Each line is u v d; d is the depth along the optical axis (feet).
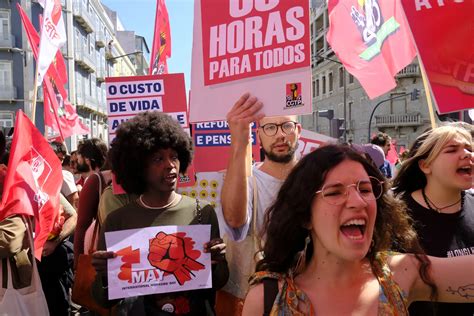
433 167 8.13
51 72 26.50
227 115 8.32
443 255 7.75
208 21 8.62
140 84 12.67
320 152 5.37
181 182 11.93
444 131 8.11
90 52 135.33
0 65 97.91
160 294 7.82
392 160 35.27
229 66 8.52
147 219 8.00
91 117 140.97
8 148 13.37
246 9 8.46
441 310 6.99
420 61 9.22
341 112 143.64
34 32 23.77
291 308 5.14
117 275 7.61
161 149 8.13
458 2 9.05
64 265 13.75
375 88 14.30
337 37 15.24
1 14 97.19
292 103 8.22
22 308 9.32
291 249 5.49
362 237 5.09
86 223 11.51
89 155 17.10
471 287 5.53
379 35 14.21
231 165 8.19
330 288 5.25
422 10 9.23
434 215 8.09
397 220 5.81
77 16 119.03
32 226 10.21
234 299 8.89
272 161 9.60
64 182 16.49
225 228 8.41
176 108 12.68
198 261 7.88
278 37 8.29
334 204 5.08
